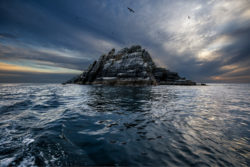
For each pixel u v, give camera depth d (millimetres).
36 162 1989
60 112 5453
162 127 3705
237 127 3709
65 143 2648
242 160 2115
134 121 4270
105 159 2127
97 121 4246
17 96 10930
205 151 2406
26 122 4051
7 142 2633
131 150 2428
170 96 11375
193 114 5199
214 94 14305
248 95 13414
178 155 2268
